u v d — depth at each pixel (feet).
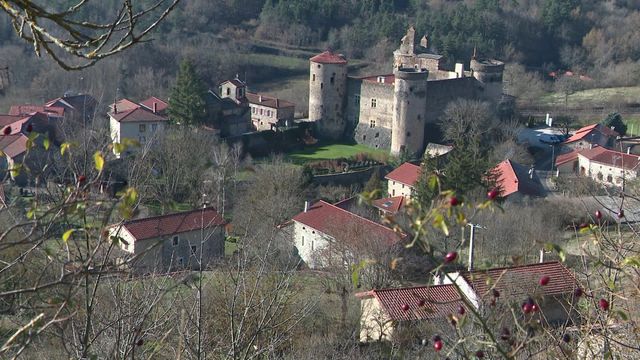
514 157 216.74
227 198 161.17
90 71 247.91
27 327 23.40
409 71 235.20
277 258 91.56
